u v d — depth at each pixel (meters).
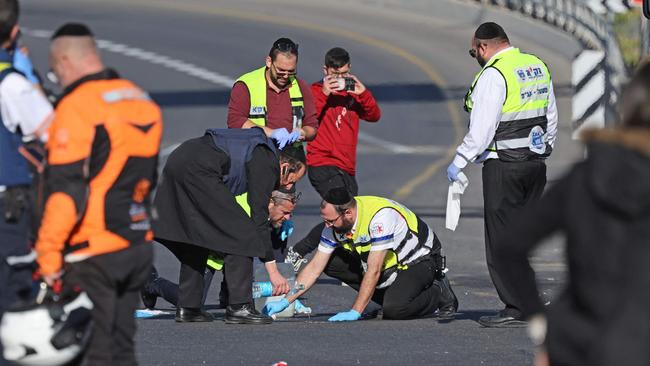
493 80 31.50
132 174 19.61
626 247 13.42
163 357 27.67
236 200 32.53
